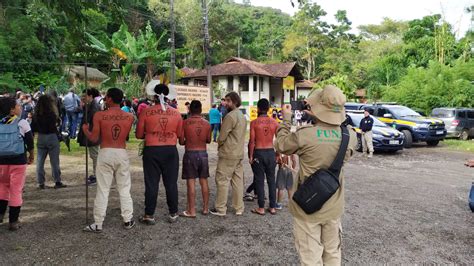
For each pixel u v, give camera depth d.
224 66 32.56
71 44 6.79
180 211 5.61
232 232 4.83
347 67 51.44
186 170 5.30
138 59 23.53
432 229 5.15
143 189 6.92
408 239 4.75
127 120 4.66
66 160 9.45
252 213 5.64
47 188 6.78
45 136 6.61
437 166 10.93
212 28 51.47
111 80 23.61
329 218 2.82
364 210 6.00
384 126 13.78
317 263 2.80
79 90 22.53
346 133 2.86
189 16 50.69
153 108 4.87
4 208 4.86
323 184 2.71
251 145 5.52
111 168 4.63
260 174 5.53
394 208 6.16
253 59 62.03
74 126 12.94
